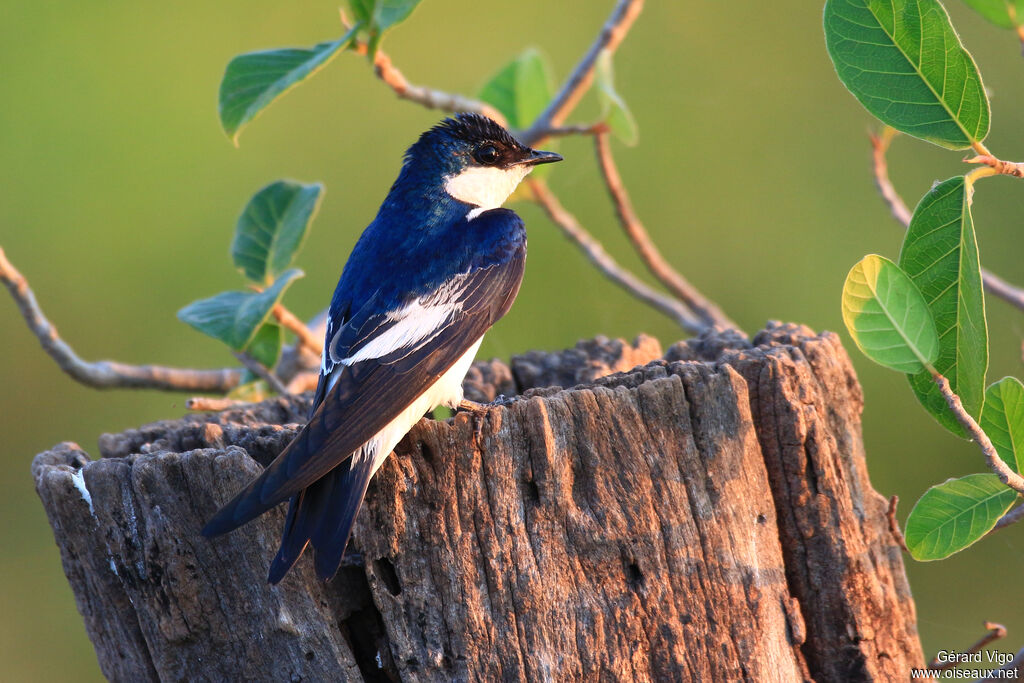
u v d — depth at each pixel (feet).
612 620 20.90
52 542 51.47
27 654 47.85
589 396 21.36
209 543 20.66
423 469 21.04
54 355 31.89
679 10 59.62
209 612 20.81
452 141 30.91
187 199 58.08
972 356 21.13
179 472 20.70
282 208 33.78
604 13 62.75
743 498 21.75
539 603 20.76
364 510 20.85
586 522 21.08
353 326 25.66
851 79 21.76
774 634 21.68
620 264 56.13
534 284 55.47
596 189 57.36
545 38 62.69
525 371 30.14
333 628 20.77
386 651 21.08
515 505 21.03
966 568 42.39
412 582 20.77
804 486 22.38
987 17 26.14
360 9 30.14
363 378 24.23
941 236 21.22
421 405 25.70
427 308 26.45
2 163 57.57
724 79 58.75
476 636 20.63
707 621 21.22
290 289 54.85
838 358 23.65
